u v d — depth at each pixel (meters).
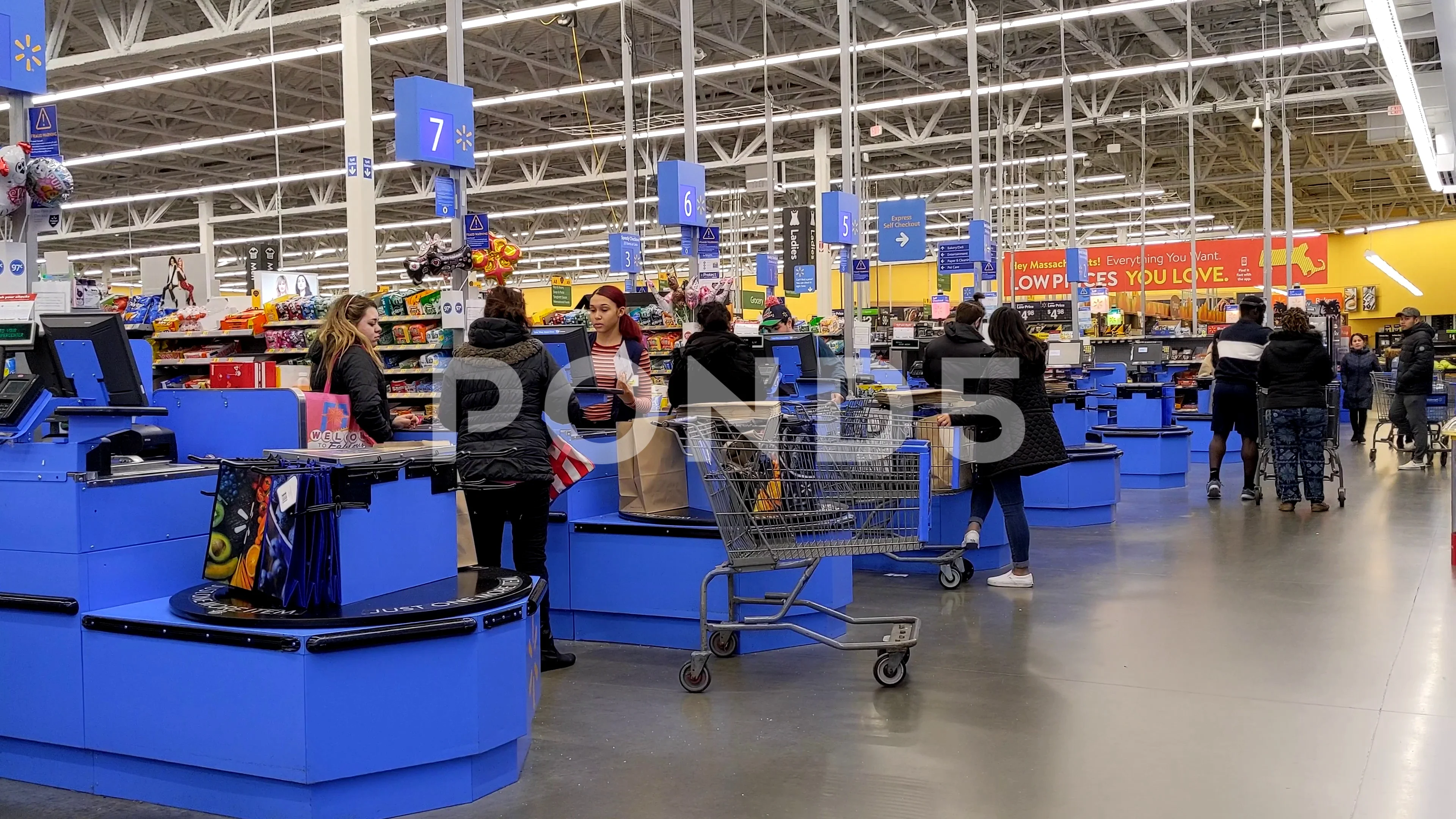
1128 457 10.23
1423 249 30.52
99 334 3.36
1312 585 5.70
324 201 26.33
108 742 3.09
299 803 2.90
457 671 3.02
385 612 2.96
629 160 11.87
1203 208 33.66
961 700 3.85
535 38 16.97
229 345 11.80
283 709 2.87
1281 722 3.56
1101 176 28.27
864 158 24.53
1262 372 8.56
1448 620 4.89
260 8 13.64
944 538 6.30
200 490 3.46
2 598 3.19
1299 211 34.12
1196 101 21.50
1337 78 19.52
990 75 19.41
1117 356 14.66
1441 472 11.09
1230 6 16.55
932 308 12.54
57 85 18.19
